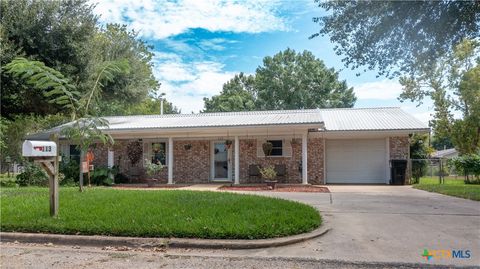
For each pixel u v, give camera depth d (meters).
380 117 19.00
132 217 6.57
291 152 17.67
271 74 40.41
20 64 8.32
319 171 17.62
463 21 11.65
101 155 19.20
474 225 6.77
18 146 29.61
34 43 17.25
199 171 18.45
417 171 17.58
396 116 19.02
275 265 4.71
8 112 19.42
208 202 8.04
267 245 5.45
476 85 25.47
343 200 10.24
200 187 15.16
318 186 15.25
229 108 44.31
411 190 13.53
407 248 5.32
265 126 15.52
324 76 39.69
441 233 6.16
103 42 21.06
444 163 18.75
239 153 18.12
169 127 16.55
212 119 18.39
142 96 23.14
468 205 9.20
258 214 6.78
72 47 17.73
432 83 28.61
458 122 26.77
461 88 26.41
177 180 18.56
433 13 11.46
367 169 17.86
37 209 7.40
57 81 9.19
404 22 11.94
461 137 26.50
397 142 17.38
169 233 5.76
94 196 8.92
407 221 7.14
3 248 5.69
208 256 5.12
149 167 16.44
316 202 9.80
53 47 17.42
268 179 15.20
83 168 10.66
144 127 16.88
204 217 6.53
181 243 5.53
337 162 18.11
